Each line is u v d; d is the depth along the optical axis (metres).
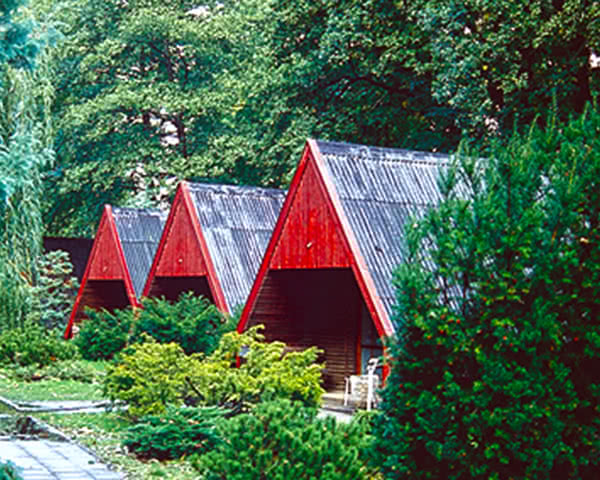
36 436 13.35
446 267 7.97
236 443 8.31
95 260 29.56
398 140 29.75
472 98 22.83
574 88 22.25
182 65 40.78
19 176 13.77
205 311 21.48
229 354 14.70
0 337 23.23
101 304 31.28
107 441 12.95
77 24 40.12
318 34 28.64
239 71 40.19
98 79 41.03
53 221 43.66
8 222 22.78
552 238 7.86
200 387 13.91
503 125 23.55
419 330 7.98
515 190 7.94
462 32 23.44
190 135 39.31
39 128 23.83
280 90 30.28
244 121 37.94
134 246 28.22
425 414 7.82
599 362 7.90
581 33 20.94
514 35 22.02
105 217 28.88
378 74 26.44
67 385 20.41
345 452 8.31
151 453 11.84
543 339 7.64
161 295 24.83
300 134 28.77
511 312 7.75
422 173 16.70
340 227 15.42
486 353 7.73
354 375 18.89
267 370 13.77
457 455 7.64
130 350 15.58
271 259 17.81
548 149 8.55
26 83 22.66
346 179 16.03
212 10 41.31
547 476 7.59
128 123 40.03
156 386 13.79
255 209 23.48
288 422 8.49
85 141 39.06
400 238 15.48
